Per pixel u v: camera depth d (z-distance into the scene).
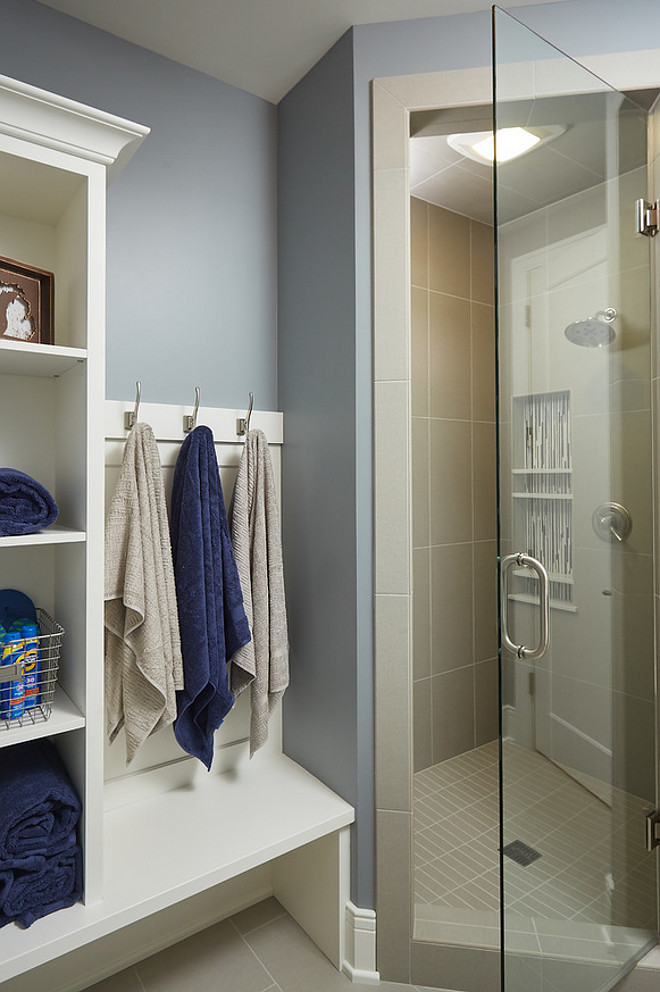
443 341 2.52
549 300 1.21
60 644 1.32
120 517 1.38
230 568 1.53
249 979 1.54
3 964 1.07
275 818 1.50
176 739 1.51
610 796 1.34
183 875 1.29
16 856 1.15
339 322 1.59
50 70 1.45
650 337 1.39
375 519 1.53
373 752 1.54
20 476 1.18
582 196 1.25
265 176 1.83
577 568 1.27
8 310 1.22
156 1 1.43
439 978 1.52
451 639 2.58
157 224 1.62
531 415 1.19
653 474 1.41
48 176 1.21
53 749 1.39
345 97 1.56
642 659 1.40
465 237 2.60
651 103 1.44
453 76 1.48
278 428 1.82
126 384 1.57
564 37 1.47
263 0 1.44
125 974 1.56
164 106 1.63
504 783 1.15
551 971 1.22
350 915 1.54
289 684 1.81
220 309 1.73
